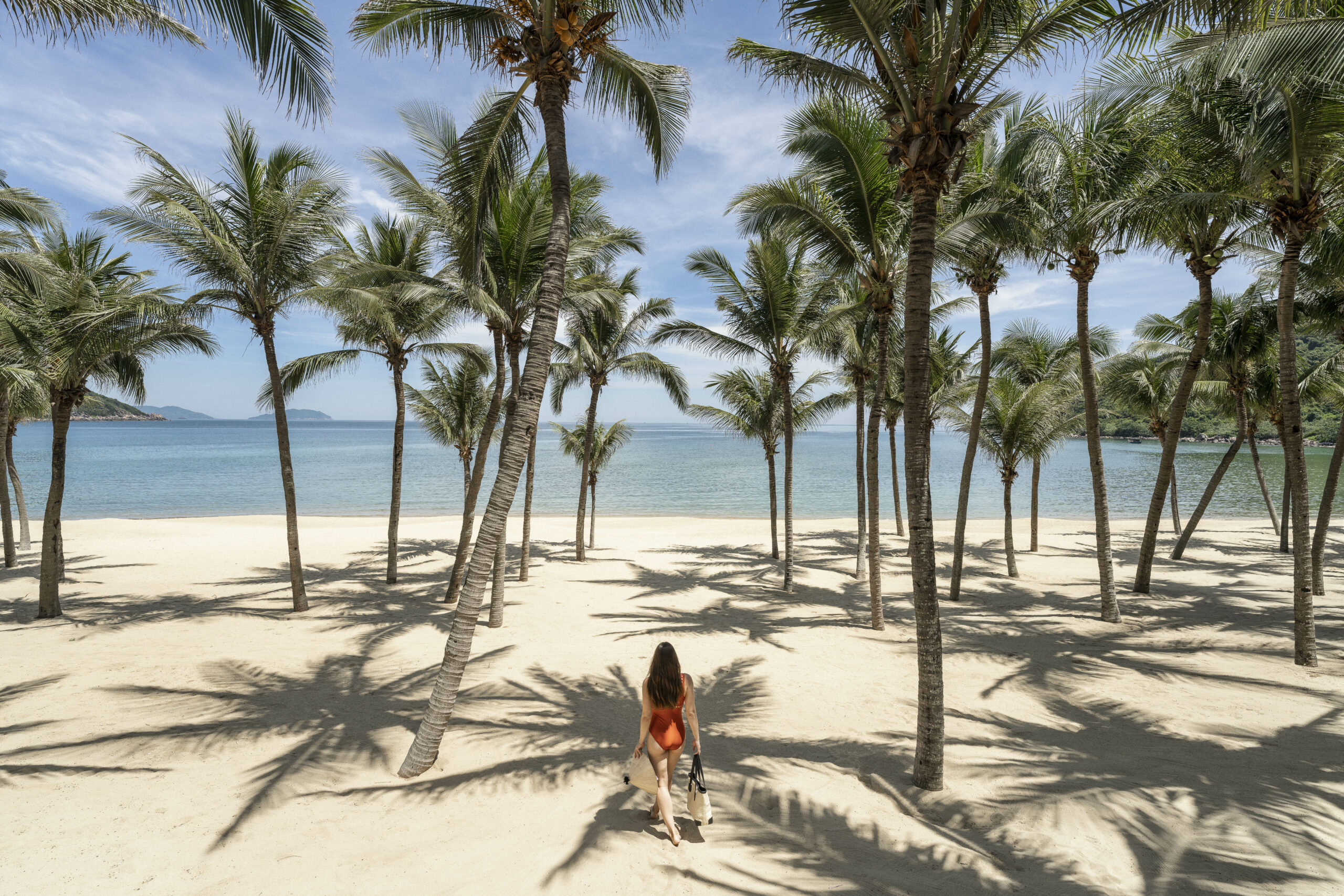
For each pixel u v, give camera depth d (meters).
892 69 5.36
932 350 19.08
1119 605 12.41
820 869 3.85
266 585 14.41
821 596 13.73
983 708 7.07
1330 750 5.81
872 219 10.03
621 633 10.48
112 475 50.34
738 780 5.20
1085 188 10.80
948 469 59.81
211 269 10.62
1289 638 9.78
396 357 14.27
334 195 11.01
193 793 4.92
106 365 12.59
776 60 6.49
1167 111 9.59
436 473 55.00
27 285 10.84
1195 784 5.05
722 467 63.66
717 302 14.35
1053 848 4.09
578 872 3.81
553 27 5.94
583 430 21.48
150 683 7.64
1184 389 12.79
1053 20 5.63
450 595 12.50
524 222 10.48
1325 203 8.91
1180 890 3.62
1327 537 21.73
